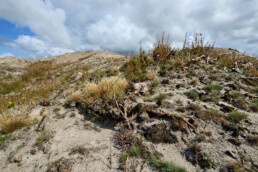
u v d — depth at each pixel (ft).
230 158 6.06
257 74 16.24
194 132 7.52
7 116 10.36
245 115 8.35
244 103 10.14
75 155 6.77
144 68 18.16
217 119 8.20
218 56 23.91
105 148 7.25
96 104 10.34
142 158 6.51
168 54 21.48
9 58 76.23
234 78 15.37
